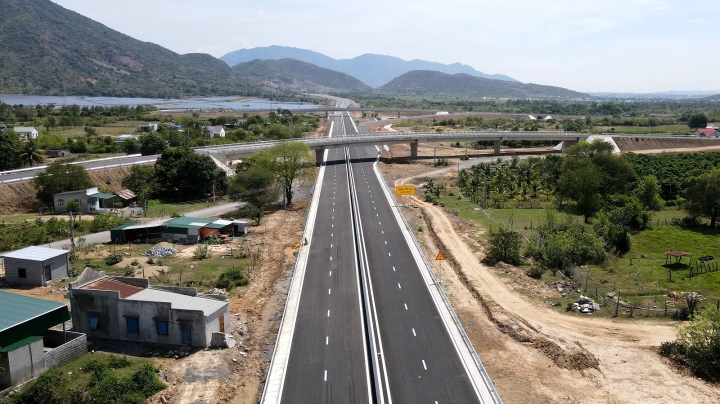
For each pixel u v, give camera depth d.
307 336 55.72
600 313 61.75
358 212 111.19
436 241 91.94
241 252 83.56
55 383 41.62
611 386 47.03
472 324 59.19
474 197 126.12
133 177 122.19
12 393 41.81
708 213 98.69
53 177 107.75
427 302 64.56
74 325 55.34
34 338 46.38
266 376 47.66
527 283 71.12
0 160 132.25
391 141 185.38
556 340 55.16
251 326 58.84
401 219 105.50
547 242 80.81
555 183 137.50
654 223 102.44
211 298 57.19
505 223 102.69
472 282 71.38
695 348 50.38
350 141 178.25
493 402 43.44
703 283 69.69
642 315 61.03
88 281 57.47
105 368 46.94
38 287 67.31
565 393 45.84
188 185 123.06
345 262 79.75
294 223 104.94
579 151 150.75
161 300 55.06
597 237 82.31
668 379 48.12
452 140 196.00
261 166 118.94
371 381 46.84
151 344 53.53
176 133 183.88
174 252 82.81
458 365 49.53
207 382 46.69
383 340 54.50
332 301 65.00
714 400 44.94
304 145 131.50
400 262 79.62
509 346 54.19
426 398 43.94
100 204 111.25
